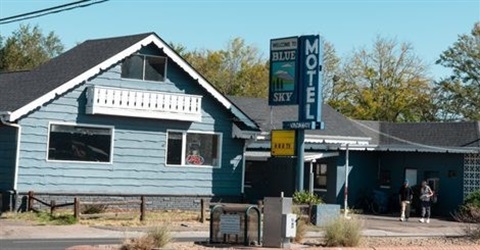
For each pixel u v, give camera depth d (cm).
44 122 3584
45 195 3578
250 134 4219
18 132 3506
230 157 4203
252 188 4922
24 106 3475
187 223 3409
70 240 2641
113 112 3728
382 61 8919
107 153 3778
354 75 8969
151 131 3922
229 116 4191
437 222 4194
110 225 3186
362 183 4903
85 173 3703
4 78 4159
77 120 3684
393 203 4859
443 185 4703
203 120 4100
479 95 8244
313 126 3775
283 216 2300
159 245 2175
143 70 3891
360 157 4894
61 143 3641
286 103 3872
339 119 5578
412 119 8762
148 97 3850
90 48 4053
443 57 8425
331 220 2495
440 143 5116
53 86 3603
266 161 4859
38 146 3566
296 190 3844
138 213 3631
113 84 3791
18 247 2339
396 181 4916
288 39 3875
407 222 4141
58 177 3619
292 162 4675
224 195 4169
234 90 9275
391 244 2528
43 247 2345
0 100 3728
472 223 3653
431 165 4766
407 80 8862
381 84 8912
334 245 2408
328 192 4788
